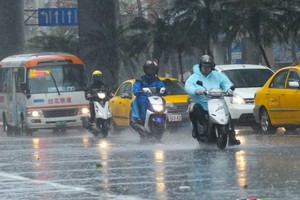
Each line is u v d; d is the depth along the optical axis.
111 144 26.41
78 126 39.25
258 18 41.06
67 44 60.59
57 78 39.19
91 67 56.91
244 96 31.80
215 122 21.78
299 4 41.12
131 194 13.79
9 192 14.53
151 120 27.20
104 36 56.44
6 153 23.42
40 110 38.69
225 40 42.69
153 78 28.11
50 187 15.09
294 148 22.06
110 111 32.56
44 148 25.33
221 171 16.61
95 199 13.37
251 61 50.19
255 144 23.95
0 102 43.69
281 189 13.81
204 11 42.84
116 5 59.72
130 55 49.94
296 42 41.91
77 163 19.41
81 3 58.69
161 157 20.09
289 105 28.47
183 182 15.05
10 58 42.81
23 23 72.81
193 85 22.36
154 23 47.22
